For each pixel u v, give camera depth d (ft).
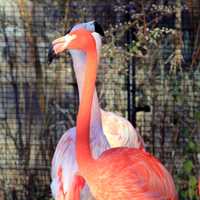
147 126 37.42
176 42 36.91
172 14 37.24
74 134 27.53
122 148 24.40
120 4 36.76
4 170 37.88
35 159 37.96
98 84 37.09
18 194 37.93
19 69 37.73
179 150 37.06
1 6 37.52
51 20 37.45
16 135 37.81
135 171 23.47
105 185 23.47
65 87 37.68
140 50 36.83
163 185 23.94
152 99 37.09
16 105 37.78
